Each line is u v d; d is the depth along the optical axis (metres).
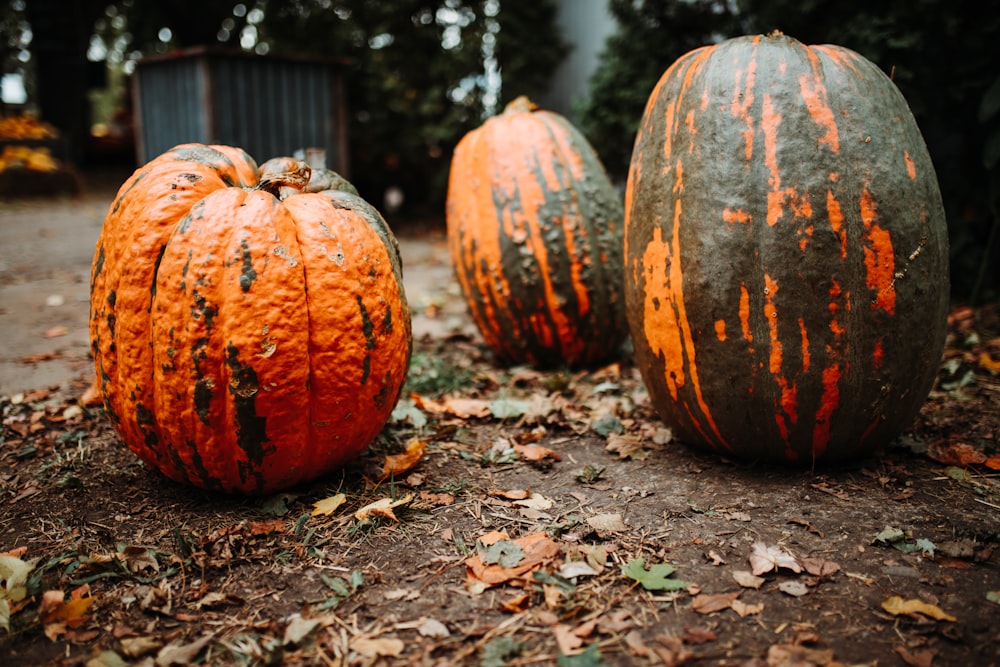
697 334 0.97
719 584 0.79
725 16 2.18
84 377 1.46
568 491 0.99
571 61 3.51
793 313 0.93
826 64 0.95
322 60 2.89
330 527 0.90
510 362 1.56
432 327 1.88
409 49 3.45
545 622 0.74
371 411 0.95
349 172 3.37
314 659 0.71
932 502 0.94
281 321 0.86
